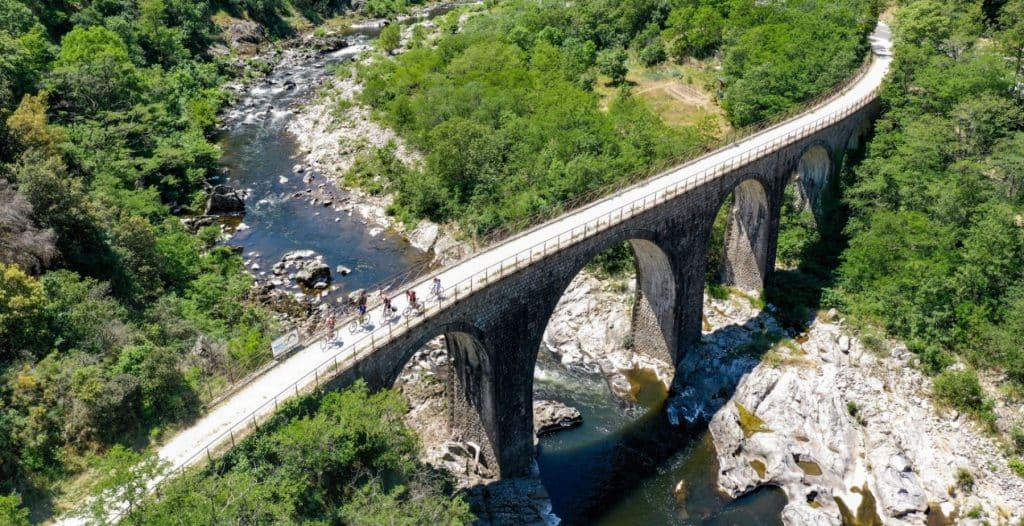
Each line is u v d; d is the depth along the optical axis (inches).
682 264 2620.6
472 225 3447.3
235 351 2191.2
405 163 4131.4
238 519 1358.3
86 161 3235.7
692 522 2144.4
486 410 2148.1
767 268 3051.2
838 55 4097.0
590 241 2235.5
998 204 2815.0
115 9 5374.0
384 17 7864.2
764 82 3917.3
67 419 1657.2
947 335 2628.0
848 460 2321.6
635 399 2659.9
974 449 2324.1
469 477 2176.4
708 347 2795.3
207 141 4584.2
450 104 4217.5
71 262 2406.5
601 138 3631.9
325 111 5007.4
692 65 4648.1
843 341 2721.5
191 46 5816.9
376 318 1923.0
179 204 3769.7
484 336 2020.2
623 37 5012.3
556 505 2192.4
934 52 3686.0
